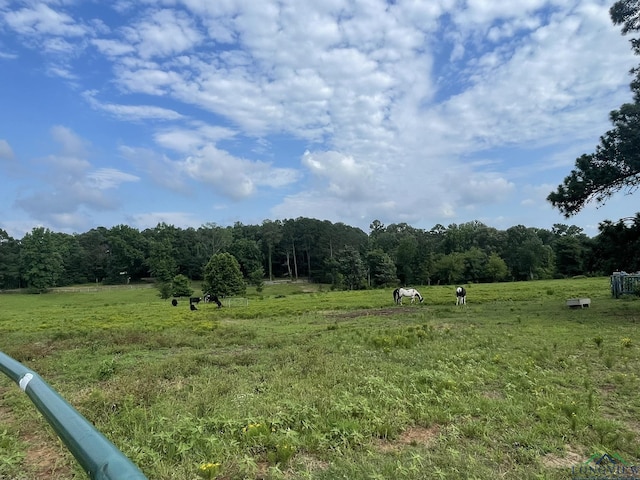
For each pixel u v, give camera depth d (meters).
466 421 5.41
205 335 15.46
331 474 4.00
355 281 75.69
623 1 16.56
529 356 9.10
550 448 4.55
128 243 97.62
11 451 4.77
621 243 17.20
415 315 20.78
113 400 6.38
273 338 14.01
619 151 15.95
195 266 94.44
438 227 111.50
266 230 97.56
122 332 16.17
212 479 3.89
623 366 8.05
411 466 4.03
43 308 43.34
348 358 9.68
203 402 6.24
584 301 20.12
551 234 103.31
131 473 1.54
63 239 98.88
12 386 8.23
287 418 5.34
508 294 31.45
